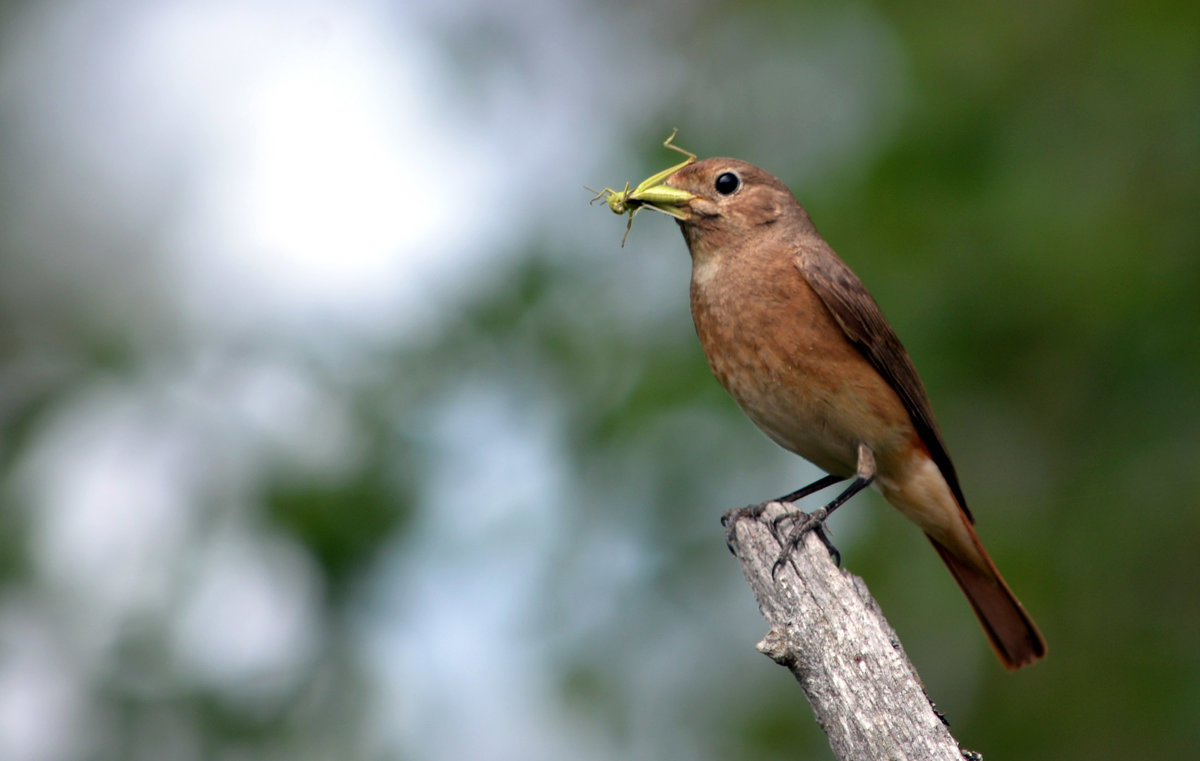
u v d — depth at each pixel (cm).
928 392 1178
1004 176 1213
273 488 1210
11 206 1608
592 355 1280
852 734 690
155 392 1309
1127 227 1163
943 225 1205
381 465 1214
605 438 1229
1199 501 1105
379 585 1182
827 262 1023
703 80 1451
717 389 1229
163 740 1148
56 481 1268
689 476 1221
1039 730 1136
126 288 1544
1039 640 1015
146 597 1190
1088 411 1175
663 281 1326
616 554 1209
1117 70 1227
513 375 1280
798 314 1009
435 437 1234
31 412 1315
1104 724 1112
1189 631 1109
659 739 1174
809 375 1012
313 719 1154
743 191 1041
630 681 1180
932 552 1230
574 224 1349
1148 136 1204
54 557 1221
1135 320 1143
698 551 1210
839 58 1370
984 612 1036
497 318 1296
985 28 1284
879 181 1244
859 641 709
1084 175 1200
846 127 1343
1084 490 1155
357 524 1184
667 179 1073
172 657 1168
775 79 1390
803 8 1378
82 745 1147
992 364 1192
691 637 1198
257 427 1266
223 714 1147
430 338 1294
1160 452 1130
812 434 1041
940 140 1244
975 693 1192
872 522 1247
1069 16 1265
